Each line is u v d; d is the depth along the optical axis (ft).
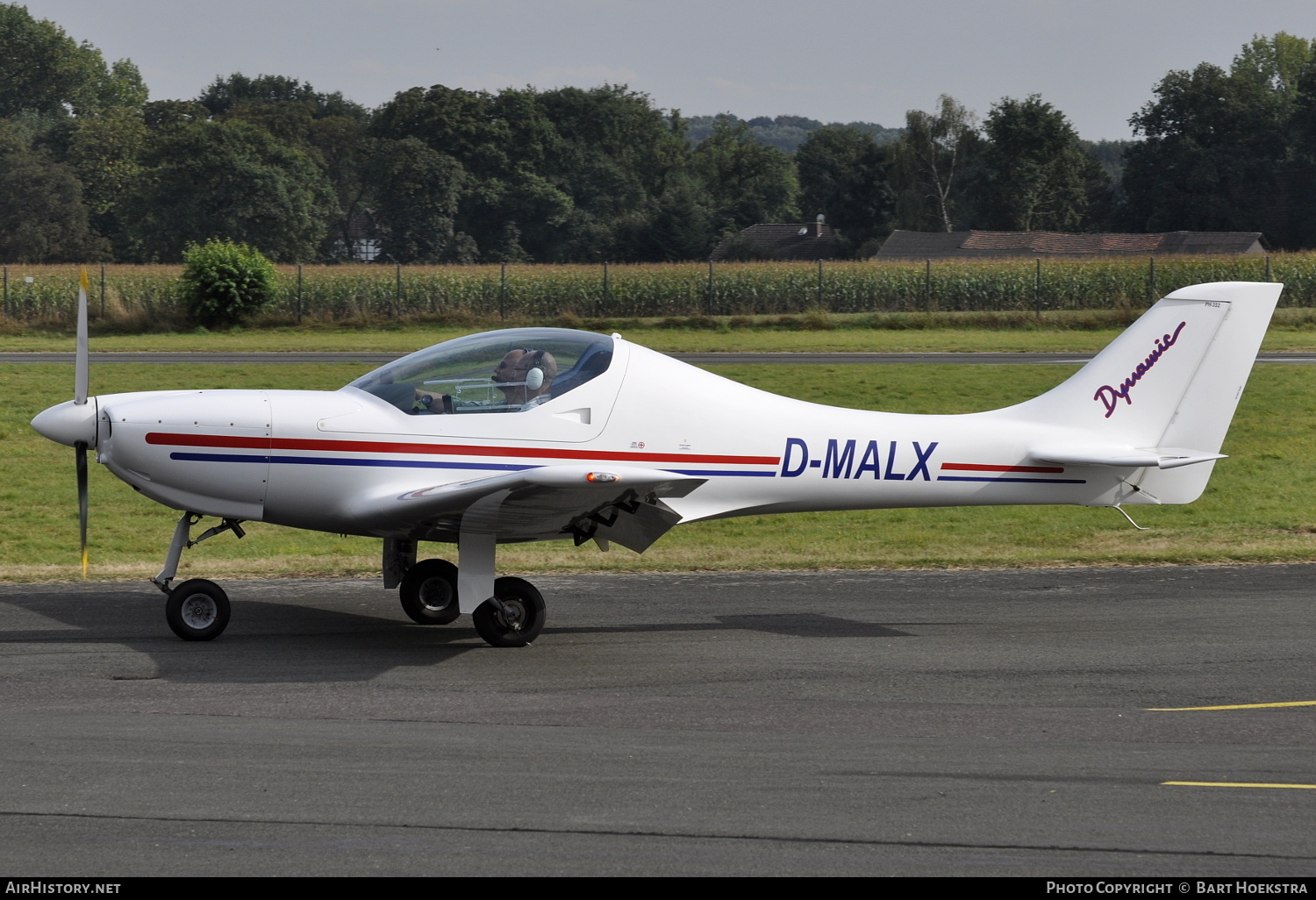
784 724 55.52
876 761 50.21
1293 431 162.50
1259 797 46.44
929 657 68.18
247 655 67.92
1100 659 67.77
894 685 62.34
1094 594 86.12
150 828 42.65
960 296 353.72
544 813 44.34
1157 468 82.53
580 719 56.03
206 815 43.80
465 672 64.75
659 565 96.84
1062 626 75.97
